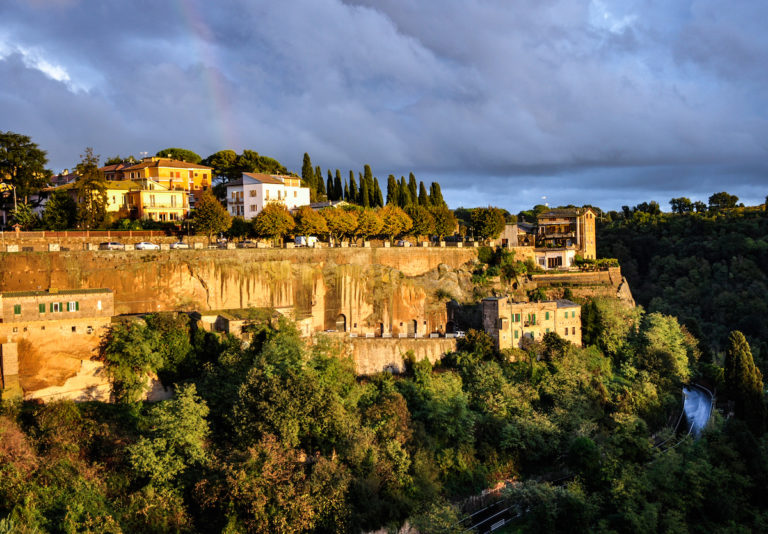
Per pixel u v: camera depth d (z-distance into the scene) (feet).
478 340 401.08
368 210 576.20
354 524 260.83
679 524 295.89
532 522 290.76
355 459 282.36
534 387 382.42
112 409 293.43
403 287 450.30
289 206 578.66
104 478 254.68
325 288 422.41
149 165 586.04
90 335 298.15
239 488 252.01
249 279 389.39
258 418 285.02
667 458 324.60
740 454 349.20
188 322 334.65
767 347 552.82
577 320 439.22
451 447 327.06
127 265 351.05
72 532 224.94
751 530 307.37
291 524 248.93
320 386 299.99
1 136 425.28
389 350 384.68
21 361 281.74
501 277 513.04
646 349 443.32
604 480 312.09
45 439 256.52
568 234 627.87
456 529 267.59
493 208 561.02
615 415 353.72
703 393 467.52
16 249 344.08
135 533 240.53
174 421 268.62
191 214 522.47
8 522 215.92
